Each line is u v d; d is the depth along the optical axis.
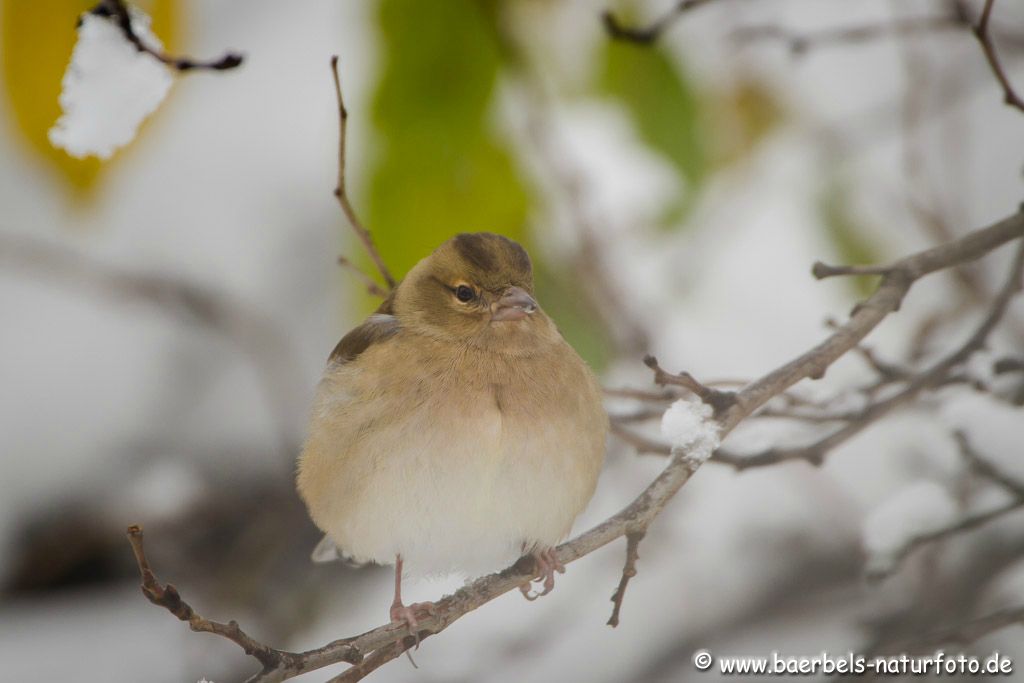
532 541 7.86
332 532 8.17
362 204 8.70
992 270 11.38
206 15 13.12
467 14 8.60
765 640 10.86
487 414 7.71
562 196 10.46
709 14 11.41
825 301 12.05
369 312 9.19
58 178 8.17
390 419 7.75
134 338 13.09
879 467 11.59
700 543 11.65
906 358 9.62
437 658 11.09
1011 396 7.88
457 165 8.66
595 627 11.19
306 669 6.27
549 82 9.61
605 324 10.62
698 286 12.11
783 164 11.83
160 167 12.86
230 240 12.88
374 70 8.66
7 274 12.65
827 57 12.40
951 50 12.17
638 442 8.56
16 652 12.16
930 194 11.35
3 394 12.91
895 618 10.01
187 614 5.81
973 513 8.14
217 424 13.14
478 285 7.99
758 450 8.13
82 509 12.91
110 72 6.39
